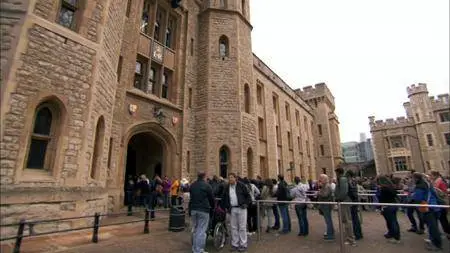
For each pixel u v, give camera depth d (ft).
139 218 32.19
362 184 53.52
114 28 32.53
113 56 32.60
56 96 23.22
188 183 41.45
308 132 114.52
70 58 24.77
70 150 23.66
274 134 79.25
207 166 45.39
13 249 17.47
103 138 30.01
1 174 19.27
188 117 48.21
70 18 26.66
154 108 42.88
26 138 20.89
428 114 131.64
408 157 137.08
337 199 23.12
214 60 51.42
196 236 18.89
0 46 20.99
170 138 44.80
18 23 21.83
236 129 48.16
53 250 18.29
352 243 21.26
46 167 22.63
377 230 26.58
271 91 83.35
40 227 20.77
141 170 49.73
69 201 22.93
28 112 21.24
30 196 20.34
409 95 141.18
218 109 48.62
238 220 21.56
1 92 20.02
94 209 26.71
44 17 23.62
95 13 27.96
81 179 24.16
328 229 23.56
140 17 43.14
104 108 30.01
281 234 26.50
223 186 25.54
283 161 82.12
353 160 273.13
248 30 59.26
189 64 50.90
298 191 27.07
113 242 21.39
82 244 20.18
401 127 142.31
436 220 20.33
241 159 46.96
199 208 19.12
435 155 126.00
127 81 38.96
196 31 54.75
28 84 21.53
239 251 20.81
